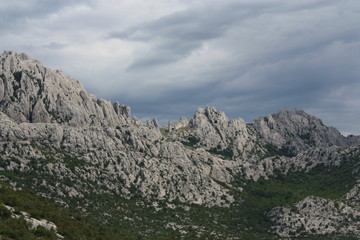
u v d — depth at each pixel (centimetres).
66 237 17500
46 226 17238
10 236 15300
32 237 15675
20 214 17462
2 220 16225
